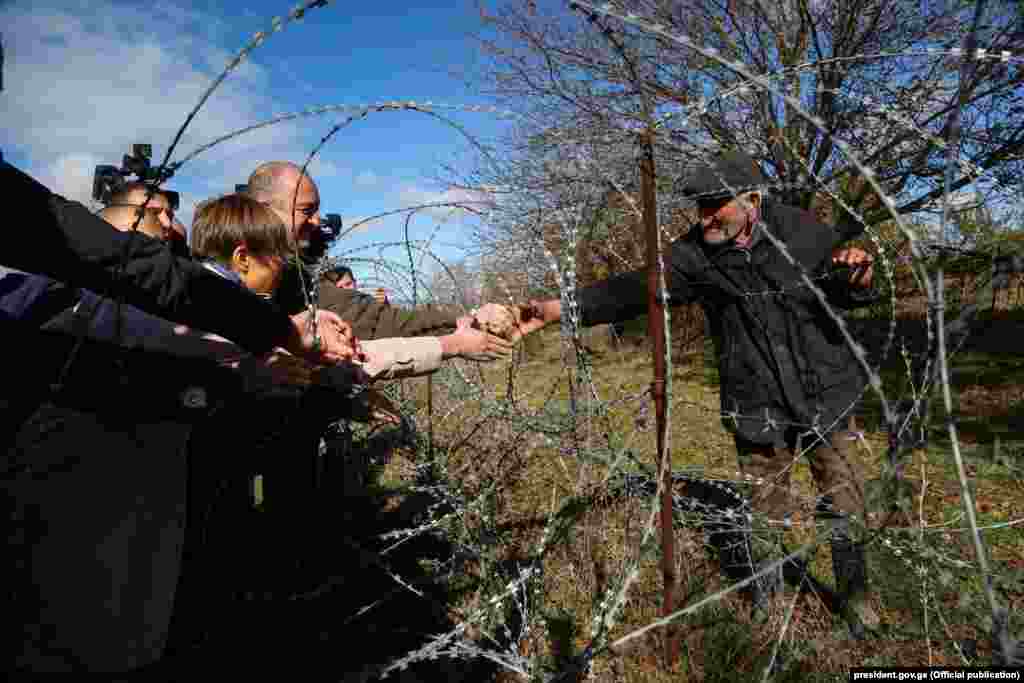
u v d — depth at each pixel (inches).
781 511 93.3
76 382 50.6
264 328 55.5
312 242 105.2
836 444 87.4
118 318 47.2
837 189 219.5
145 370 54.1
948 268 49.9
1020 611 80.3
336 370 70.1
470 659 82.7
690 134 128.3
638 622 87.0
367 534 120.6
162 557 54.3
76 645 49.9
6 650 48.3
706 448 177.3
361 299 101.7
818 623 86.5
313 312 61.7
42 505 49.1
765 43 264.8
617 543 95.3
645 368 211.8
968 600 76.3
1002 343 267.7
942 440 178.1
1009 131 150.2
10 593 48.4
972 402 219.3
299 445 91.0
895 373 196.5
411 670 83.0
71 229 44.2
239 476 75.2
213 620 72.6
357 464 147.9
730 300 94.0
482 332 88.5
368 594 100.1
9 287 49.6
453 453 131.1
